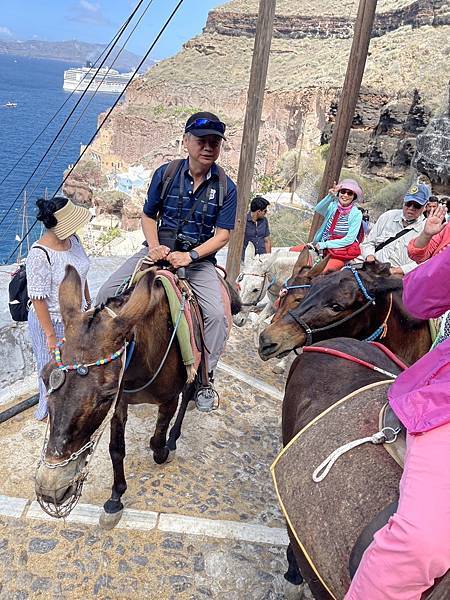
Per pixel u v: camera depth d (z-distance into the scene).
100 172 84.69
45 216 4.25
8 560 3.83
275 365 7.00
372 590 1.94
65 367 2.78
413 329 4.07
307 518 2.46
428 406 2.05
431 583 1.89
